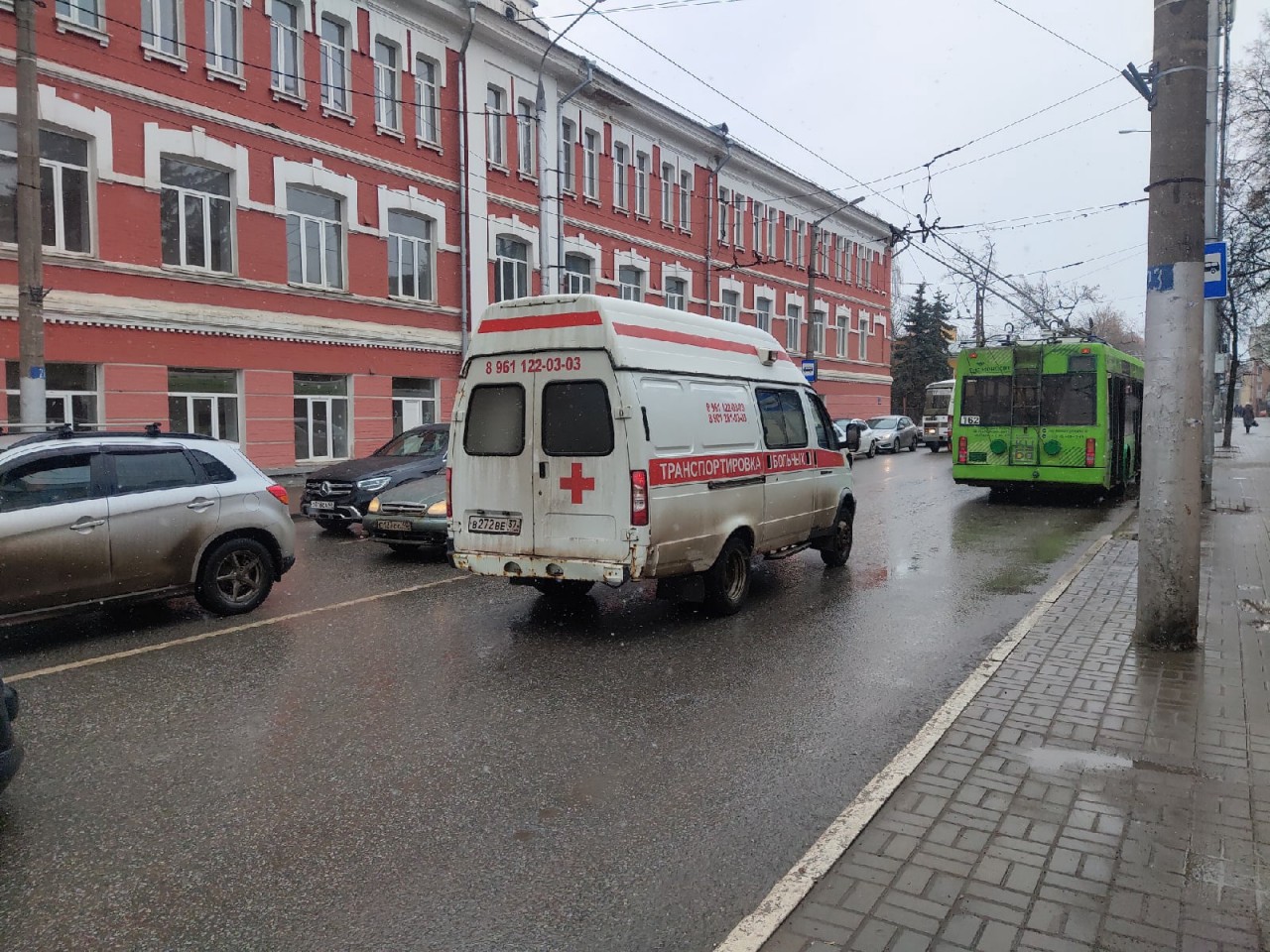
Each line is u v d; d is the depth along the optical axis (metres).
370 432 20.69
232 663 6.55
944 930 3.06
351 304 20.14
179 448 7.92
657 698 5.79
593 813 4.14
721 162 33.38
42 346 11.46
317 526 14.64
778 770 4.63
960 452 17.03
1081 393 16.08
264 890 3.49
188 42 16.92
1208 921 3.10
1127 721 5.01
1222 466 25.00
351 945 3.12
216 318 17.36
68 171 15.47
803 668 6.45
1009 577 9.87
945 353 59.97
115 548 7.23
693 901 3.39
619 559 7.07
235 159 17.75
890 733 5.15
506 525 7.54
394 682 6.11
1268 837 3.69
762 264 37.19
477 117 22.92
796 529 9.34
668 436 7.36
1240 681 5.68
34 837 3.92
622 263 28.73
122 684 6.05
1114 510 16.16
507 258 24.45
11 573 6.70
